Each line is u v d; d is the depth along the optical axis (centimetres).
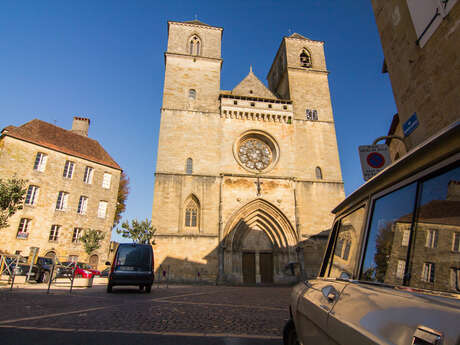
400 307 154
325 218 3444
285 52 4434
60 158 3403
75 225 3378
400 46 1197
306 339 295
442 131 151
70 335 536
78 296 1238
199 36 4169
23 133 3231
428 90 1036
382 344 146
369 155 1039
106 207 3706
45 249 3091
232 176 3412
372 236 239
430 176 174
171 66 3875
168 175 3291
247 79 4212
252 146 3759
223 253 3081
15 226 2928
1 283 1736
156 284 2733
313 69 4294
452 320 113
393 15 1239
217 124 3653
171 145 3447
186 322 708
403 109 1185
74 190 3450
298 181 3575
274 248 3347
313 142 3812
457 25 898
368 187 265
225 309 973
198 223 3216
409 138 1145
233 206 3303
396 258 194
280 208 3381
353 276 247
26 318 690
